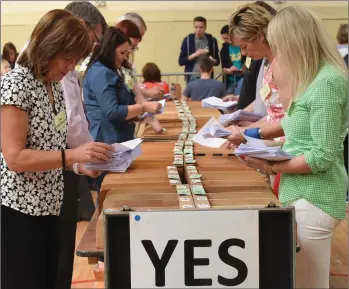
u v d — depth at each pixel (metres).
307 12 1.75
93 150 1.81
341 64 1.75
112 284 1.35
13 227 1.82
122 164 1.93
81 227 3.93
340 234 3.86
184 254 1.33
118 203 1.73
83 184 4.04
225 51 7.04
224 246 1.33
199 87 5.50
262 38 2.26
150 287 1.34
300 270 1.86
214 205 1.70
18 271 1.84
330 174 1.78
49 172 1.86
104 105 2.77
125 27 3.19
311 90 1.71
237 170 2.28
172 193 1.85
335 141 1.68
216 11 8.20
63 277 2.15
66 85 2.35
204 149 2.70
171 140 3.14
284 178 1.85
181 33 8.28
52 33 1.70
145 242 1.33
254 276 1.34
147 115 3.16
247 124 2.73
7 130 1.70
